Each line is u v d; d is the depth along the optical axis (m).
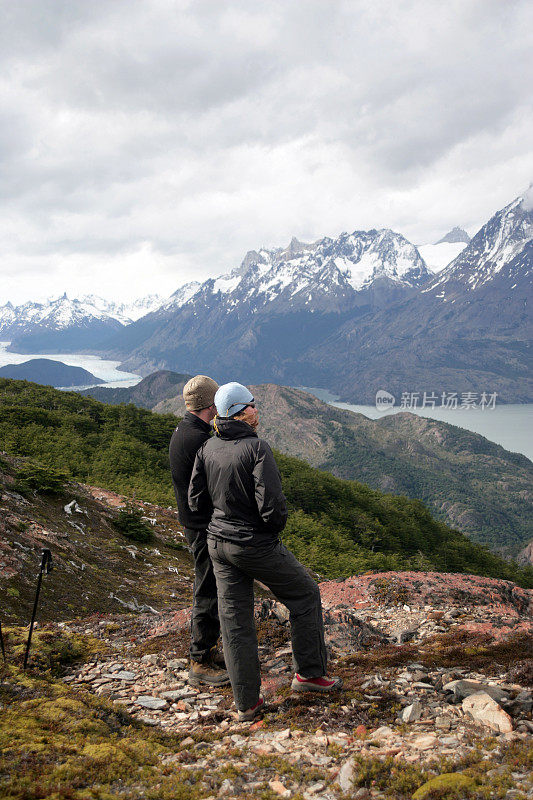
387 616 6.80
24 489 13.34
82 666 5.03
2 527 10.20
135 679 4.68
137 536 15.02
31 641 5.11
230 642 3.73
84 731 3.28
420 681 4.02
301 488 57.53
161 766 2.95
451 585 7.75
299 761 2.93
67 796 2.42
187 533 4.39
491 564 72.62
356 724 3.42
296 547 31.48
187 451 4.28
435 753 2.86
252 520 3.65
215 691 4.36
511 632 5.38
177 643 5.46
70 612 8.36
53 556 10.23
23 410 37.94
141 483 26.81
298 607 3.85
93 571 10.89
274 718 3.64
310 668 3.90
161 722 3.83
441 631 6.04
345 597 7.63
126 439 38.72
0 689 3.74
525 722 3.10
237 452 3.61
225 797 2.54
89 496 16.38
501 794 2.27
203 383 4.31
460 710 3.41
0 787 2.39
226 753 3.12
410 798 2.40
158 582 12.27
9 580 8.27
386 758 2.80
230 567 3.78
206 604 4.43
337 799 2.49
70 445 32.03
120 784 2.68
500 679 3.88
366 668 4.53
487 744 2.88
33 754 2.81
